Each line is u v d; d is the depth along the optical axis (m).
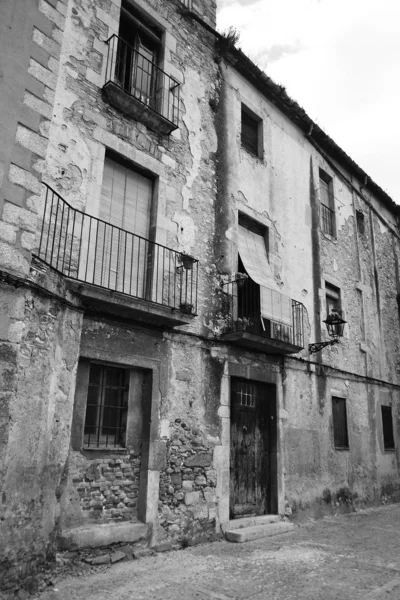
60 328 5.62
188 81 8.89
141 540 6.35
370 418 12.48
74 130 6.68
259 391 9.26
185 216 8.20
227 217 9.05
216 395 7.99
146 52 8.37
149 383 7.00
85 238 6.55
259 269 9.52
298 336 9.88
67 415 5.61
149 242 7.48
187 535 7.00
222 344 8.31
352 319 12.68
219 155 9.23
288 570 5.87
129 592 4.99
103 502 6.19
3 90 4.98
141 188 7.71
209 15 9.88
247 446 8.73
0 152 4.86
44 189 6.12
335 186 13.23
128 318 6.79
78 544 5.59
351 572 5.83
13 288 4.79
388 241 15.95
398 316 15.42
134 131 7.56
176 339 7.50
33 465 4.92
